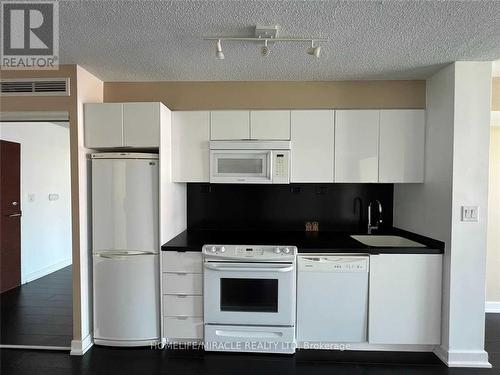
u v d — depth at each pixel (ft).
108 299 7.71
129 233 7.61
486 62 7.06
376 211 9.70
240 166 8.32
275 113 8.34
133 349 7.75
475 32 5.77
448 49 6.51
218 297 7.56
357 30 5.76
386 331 7.54
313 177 8.35
